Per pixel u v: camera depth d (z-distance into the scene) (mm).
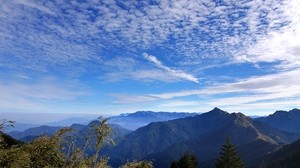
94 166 8664
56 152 8430
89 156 8820
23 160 7684
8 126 8156
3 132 8094
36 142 8312
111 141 8961
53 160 8430
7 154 7699
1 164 7531
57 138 8492
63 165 8469
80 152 8609
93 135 8859
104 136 8852
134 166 9297
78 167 8461
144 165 9352
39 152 8227
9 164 7574
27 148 8141
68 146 8609
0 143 8156
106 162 8844
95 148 8805
